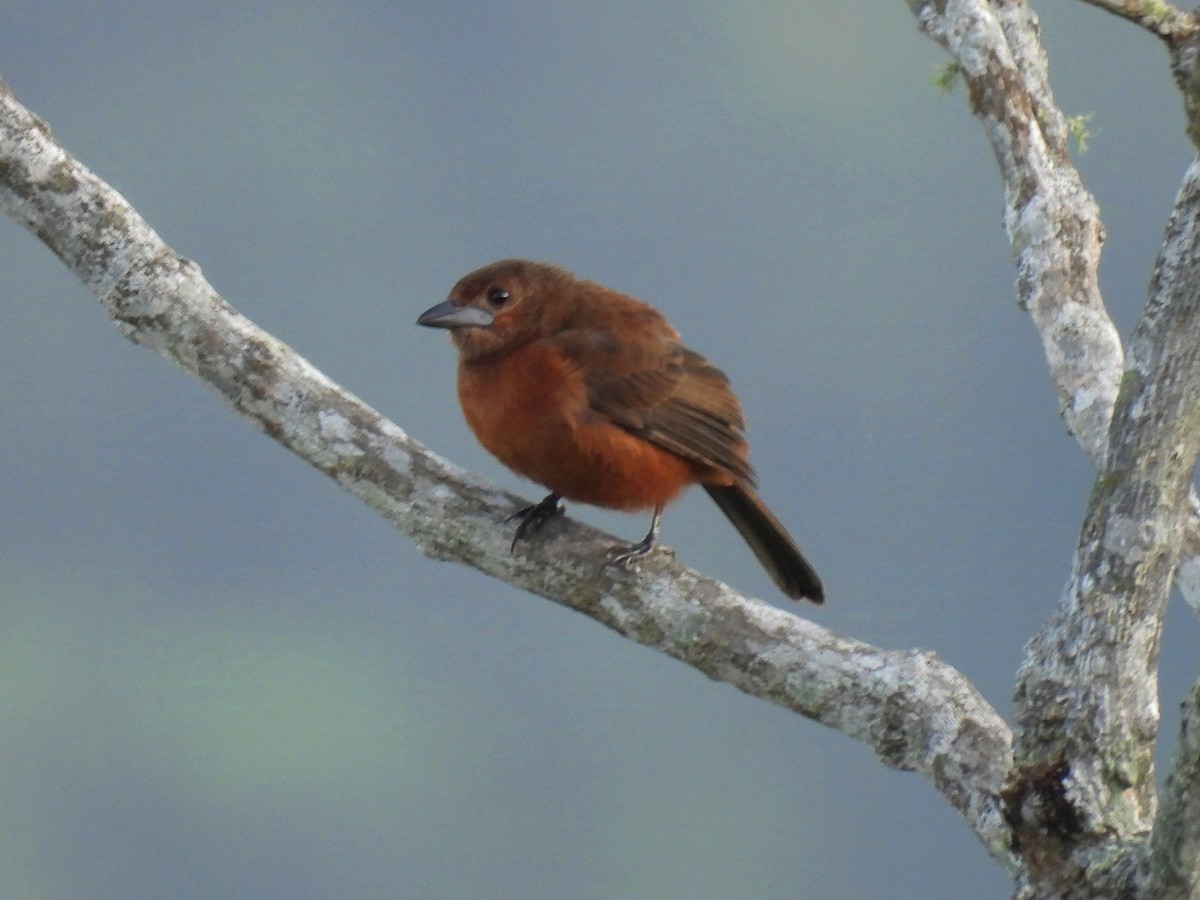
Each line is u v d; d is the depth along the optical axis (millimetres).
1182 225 5098
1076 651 5098
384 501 6453
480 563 6410
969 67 6492
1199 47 5305
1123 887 4906
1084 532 5160
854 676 5840
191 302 6473
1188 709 4582
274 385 6461
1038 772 5082
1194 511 6020
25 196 6527
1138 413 5094
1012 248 6441
